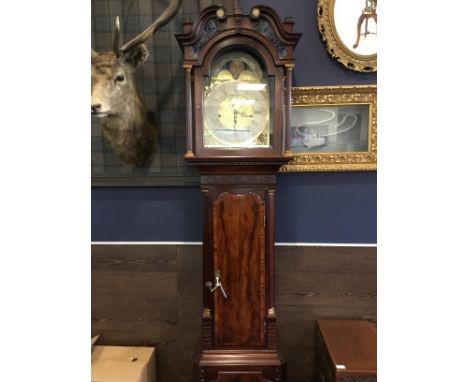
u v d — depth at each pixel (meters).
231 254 1.22
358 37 1.38
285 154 1.17
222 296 1.23
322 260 1.48
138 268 1.51
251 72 1.20
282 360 1.27
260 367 1.22
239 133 1.20
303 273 1.49
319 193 1.47
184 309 1.51
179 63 1.42
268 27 1.14
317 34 1.41
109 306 1.52
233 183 1.20
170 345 1.52
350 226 1.48
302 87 1.42
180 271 1.50
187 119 1.16
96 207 1.50
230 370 1.22
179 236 1.50
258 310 1.23
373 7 1.37
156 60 1.42
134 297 1.52
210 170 1.20
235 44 1.15
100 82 1.33
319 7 1.38
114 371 1.35
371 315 1.49
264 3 1.40
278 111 1.16
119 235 1.51
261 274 1.22
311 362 1.51
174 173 1.47
